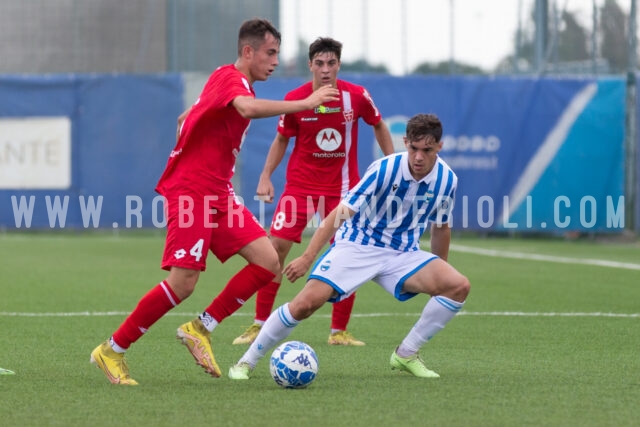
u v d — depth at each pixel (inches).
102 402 742.5
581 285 1662.2
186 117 843.4
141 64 2770.7
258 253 842.8
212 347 1052.5
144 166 2559.1
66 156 2551.7
